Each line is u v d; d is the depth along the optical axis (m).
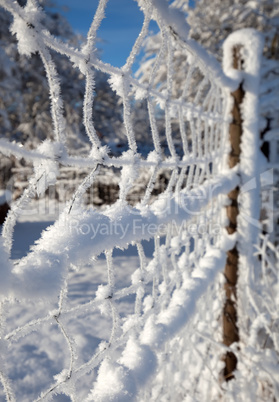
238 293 1.93
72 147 10.98
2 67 8.73
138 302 0.82
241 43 1.78
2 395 1.82
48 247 0.46
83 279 4.04
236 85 1.77
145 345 0.80
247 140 1.85
